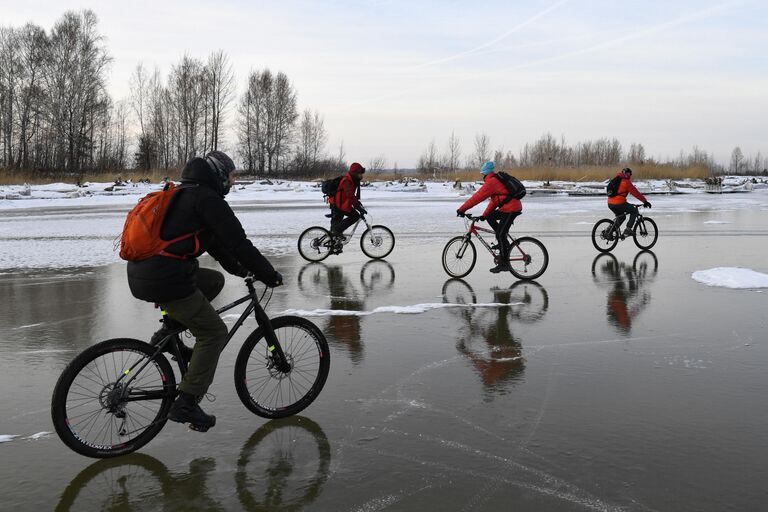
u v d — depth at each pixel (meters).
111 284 9.66
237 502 3.24
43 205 31.42
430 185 50.00
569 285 9.45
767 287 9.12
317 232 12.10
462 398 4.71
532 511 3.12
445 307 7.93
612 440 3.94
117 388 3.77
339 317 7.38
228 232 3.69
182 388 3.89
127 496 3.31
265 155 74.88
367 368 5.44
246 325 6.95
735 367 5.41
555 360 5.64
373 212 25.48
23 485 3.44
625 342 6.23
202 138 69.50
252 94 72.62
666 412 4.40
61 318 7.34
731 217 23.17
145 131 72.00
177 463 3.70
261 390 4.47
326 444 3.93
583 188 43.47
